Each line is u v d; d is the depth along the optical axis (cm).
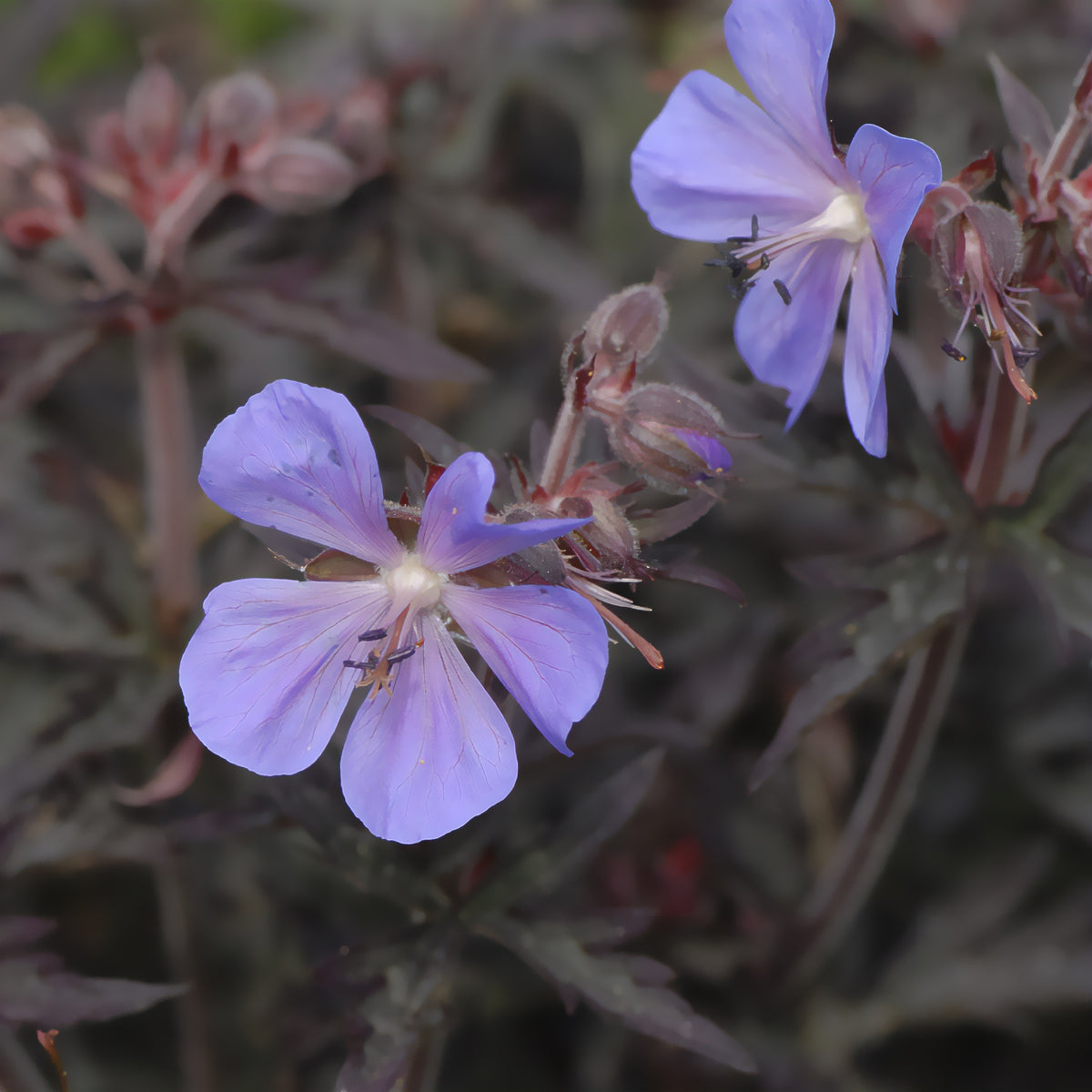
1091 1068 50
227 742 41
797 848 51
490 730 41
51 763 46
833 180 42
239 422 40
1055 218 42
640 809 50
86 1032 50
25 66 57
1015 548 44
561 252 54
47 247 50
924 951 50
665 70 56
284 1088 49
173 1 75
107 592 48
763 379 43
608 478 43
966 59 55
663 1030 43
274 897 50
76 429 56
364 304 54
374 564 41
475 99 55
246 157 47
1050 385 44
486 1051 50
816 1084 49
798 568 44
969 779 52
